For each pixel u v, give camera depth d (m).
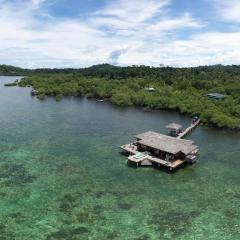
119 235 42.19
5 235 41.53
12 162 66.19
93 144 80.00
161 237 42.09
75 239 41.06
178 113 126.81
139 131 94.81
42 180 58.09
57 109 130.25
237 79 175.75
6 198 51.12
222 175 62.81
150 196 53.44
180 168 66.19
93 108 135.62
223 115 104.31
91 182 58.03
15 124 99.12
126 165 66.50
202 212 48.66
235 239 42.12
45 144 78.94
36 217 46.00
